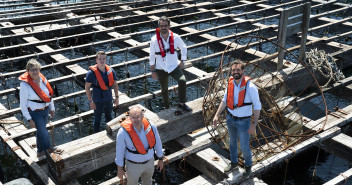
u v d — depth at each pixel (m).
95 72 5.43
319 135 5.53
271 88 7.03
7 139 5.73
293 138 5.60
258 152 5.32
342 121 6.00
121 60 11.07
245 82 4.07
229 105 4.18
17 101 8.40
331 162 6.10
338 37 10.80
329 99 8.20
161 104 8.25
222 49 10.89
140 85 9.24
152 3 18.03
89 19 14.95
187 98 8.36
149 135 3.93
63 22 15.00
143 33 11.82
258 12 14.83
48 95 4.99
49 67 9.05
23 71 8.67
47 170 5.18
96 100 5.65
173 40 5.30
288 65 8.69
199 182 5.05
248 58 10.09
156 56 5.46
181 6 16.98
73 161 4.81
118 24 15.33
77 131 7.09
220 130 5.38
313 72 8.37
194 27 14.62
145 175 4.28
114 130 5.14
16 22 15.48
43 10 15.43
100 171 5.83
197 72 8.63
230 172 4.75
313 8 15.23
